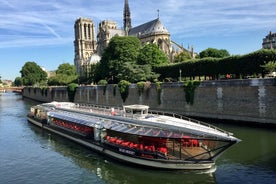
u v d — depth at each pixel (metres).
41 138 36.50
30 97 126.56
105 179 21.72
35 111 49.53
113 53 83.06
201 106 45.28
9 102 100.44
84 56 171.12
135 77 68.25
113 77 82.44
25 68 161.12
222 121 42.06
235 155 25.06
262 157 24.31
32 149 31.22
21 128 43.97
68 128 35.72
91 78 110.44
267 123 36.62
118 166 24.34
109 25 154.12
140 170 23.03
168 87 51.28
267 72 44.59
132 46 81.38
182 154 22.08
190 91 46.69
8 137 37.69
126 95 62.00
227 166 22.62
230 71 49.62
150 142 23.77
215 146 21.39
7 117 56.84
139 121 26.77
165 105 52.06
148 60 76.12
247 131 34.19
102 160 26.16
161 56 78.81
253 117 38.22
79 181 21.66
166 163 21.86
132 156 23.80
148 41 122.06
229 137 20.89
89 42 173.88
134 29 142.38
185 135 22.16
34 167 25.31
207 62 54.28
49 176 23.03
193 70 57.75
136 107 28.56
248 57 46.28
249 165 22.64
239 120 39.88
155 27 121.25
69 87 85.81
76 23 174.75
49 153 29.38
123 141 25.78
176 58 98.25
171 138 22.28
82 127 32.81
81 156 27.67
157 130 23.78
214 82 43.12
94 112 35.34
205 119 44.53
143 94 57.03
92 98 75.62
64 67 161.50
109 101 68.31
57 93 95.25
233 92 40.62
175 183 20.27
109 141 27.06
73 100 85.00
